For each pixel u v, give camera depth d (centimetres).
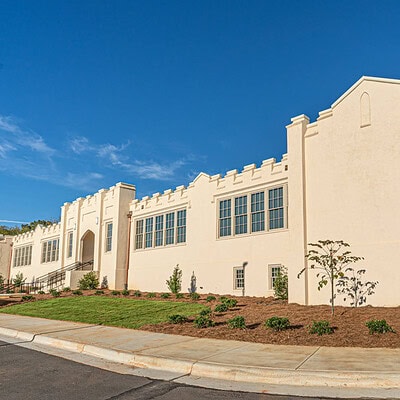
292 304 1614
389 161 1470
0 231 7425
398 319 1152
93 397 650
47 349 1073
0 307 2084
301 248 1652
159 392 675
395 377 684
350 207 1546
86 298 2162
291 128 1780
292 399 627
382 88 1527
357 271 1488
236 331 1143
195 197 2466
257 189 2081
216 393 666
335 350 897
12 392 681
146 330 1255
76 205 3581
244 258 2095
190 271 2412
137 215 2984
